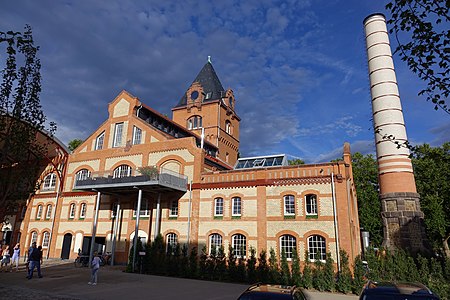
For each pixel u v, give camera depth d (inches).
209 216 1043.9
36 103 469.7
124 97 1349.7
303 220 918.4
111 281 781.3
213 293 643.5
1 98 443.2
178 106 1941.4
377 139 1095.6
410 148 328.2
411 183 1016.2
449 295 682.8
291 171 973.2
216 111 1814.7
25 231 1434.5
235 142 1999.3
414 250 951.0
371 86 1154.7
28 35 466.6
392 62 1144.8
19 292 601.3
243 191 1018.7
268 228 955.3
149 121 1360.7
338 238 857.5
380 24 1189.1
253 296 274.8
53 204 1402.6
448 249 1515.7
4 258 952.3
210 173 1090.1
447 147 1504.7
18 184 485.1
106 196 1270.9
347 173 957.2
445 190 1475.1
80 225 1298.0
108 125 1352.1
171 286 726.5
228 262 878.4
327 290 764.6
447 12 257.6
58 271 938.1
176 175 1092.5
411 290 296.0
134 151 1256.2
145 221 1148.5
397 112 1077.8
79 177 1371.8
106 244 1206.3
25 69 462.3
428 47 267.6
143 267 967.0
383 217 1020.5
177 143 1177.4
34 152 494.6
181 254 1010.7
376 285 316.2
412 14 268.1
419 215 976.9
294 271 820.0
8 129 454.3
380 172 1067.9
